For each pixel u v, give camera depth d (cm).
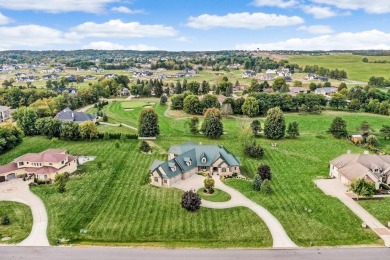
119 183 8844
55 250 6031
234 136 13525
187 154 9675
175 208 7506
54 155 9512
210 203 7756
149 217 7119
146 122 13062
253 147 11025
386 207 7506
